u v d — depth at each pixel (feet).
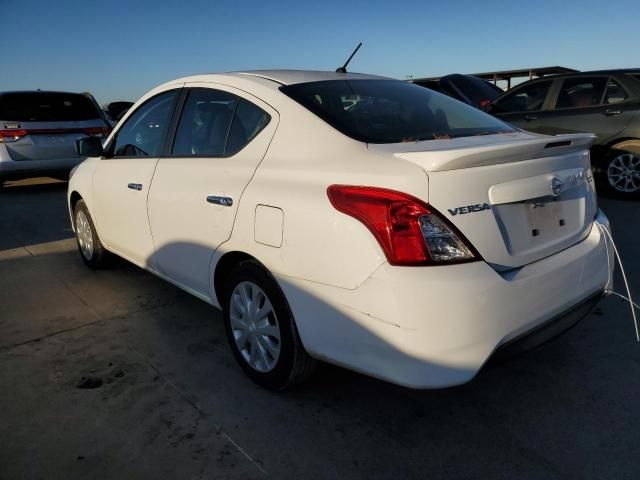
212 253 9.31
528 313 7.11
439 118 9.24
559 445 7.45
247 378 9.33
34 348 10.61
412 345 6.52
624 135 21.26
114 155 13.21
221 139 9.61
